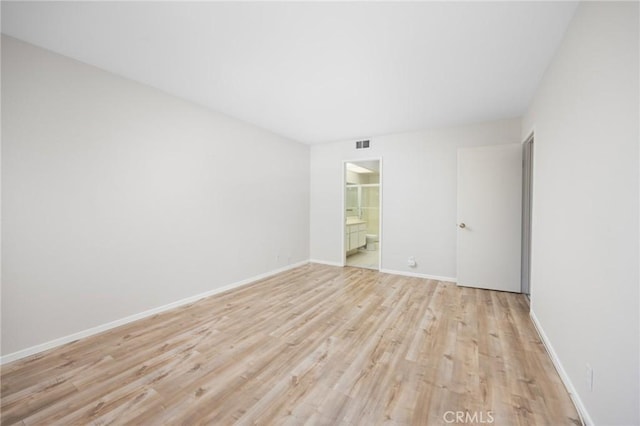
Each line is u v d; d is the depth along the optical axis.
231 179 3.65
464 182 3.71
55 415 1.45
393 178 4.45
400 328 2.47
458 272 3.77
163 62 2.27
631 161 1.05
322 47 2.03
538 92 2.57
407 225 4.34
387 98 2.98
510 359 1.96
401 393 1.61
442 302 3.14
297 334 2.37
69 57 2.19
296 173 4.96
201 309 2.94
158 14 1.68
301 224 5.12
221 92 2.87
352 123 3.90
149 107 2.72
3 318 1.90
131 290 2.61
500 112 3.39
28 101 1.99
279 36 1.90
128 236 2.58
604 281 1.25
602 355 1.26
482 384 1.69
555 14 1.64
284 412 1.46
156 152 2.80
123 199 2.54
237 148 3.73
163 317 2.72
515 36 1.87
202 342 2.23
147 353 2.06
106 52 2.12
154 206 2.79
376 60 2.20
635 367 1.02
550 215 2.09
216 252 3.46
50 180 2.10
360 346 2.16
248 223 3.94
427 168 4.18
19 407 1.50
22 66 1.96
